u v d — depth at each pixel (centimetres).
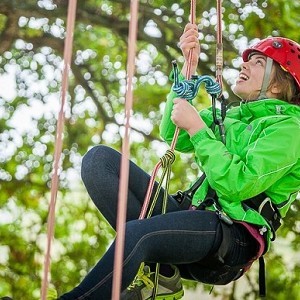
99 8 1037
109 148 461
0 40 1008
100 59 1159
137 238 422
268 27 1023
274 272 1080
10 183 1167
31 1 991
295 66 482
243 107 479
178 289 464
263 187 447
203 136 453
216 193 461
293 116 468
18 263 1149
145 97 1173
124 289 419
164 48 1028
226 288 1085
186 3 1017
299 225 1061
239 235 452
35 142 1168
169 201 472
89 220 1184
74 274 1148
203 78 468
